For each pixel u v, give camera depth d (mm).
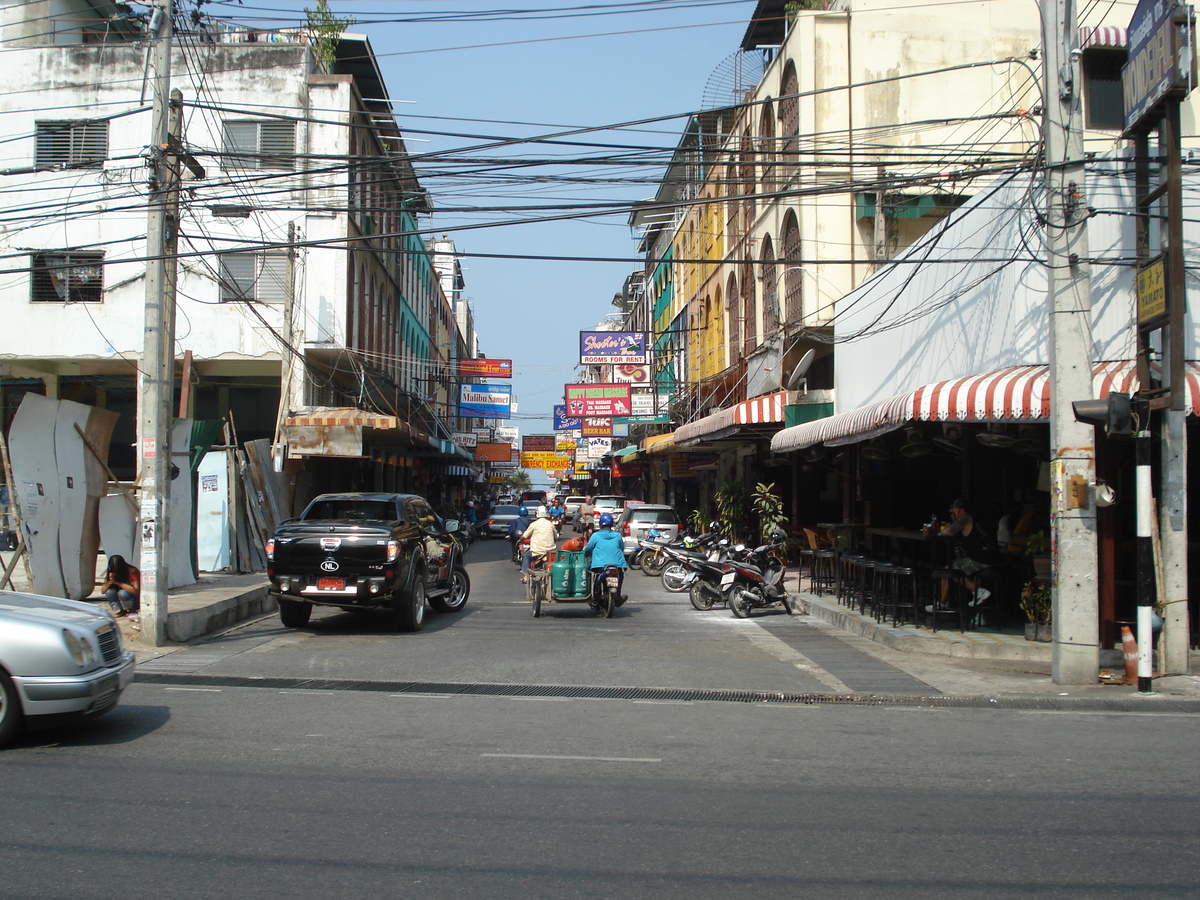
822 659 11711
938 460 19578
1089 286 10273
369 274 29719
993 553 12977
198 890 4383
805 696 9500
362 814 5492
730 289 31703
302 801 5730
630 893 4375
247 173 24891
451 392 59719
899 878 4582
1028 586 12398
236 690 9438
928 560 16438
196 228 24828
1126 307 11852
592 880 4531
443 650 12219
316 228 25141
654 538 25625
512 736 7516
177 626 12648
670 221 44719
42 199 24875
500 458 66625
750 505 26953
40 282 25047
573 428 43875
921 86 22609
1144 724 8250
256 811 5531
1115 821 5465
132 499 15547
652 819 5438
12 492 13320
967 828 5324
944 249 15266
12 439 13359
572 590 16031
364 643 12836
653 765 6652
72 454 14352
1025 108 22594
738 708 8867
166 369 12578
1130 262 11633
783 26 28016
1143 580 9750
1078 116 10258
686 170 36625
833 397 21469
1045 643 11844
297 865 4695
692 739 7488
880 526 19484
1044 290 12102
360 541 13266
